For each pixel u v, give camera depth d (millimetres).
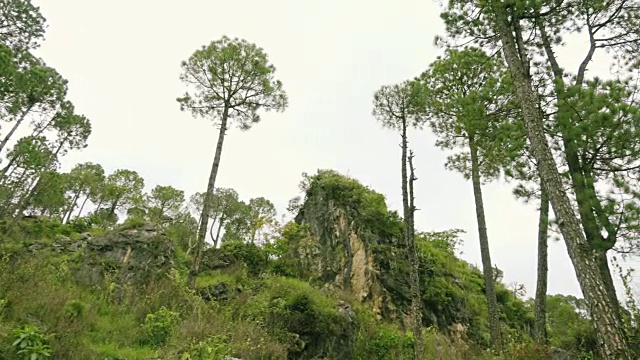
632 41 10008
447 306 19984
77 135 33812
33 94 26406
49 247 17266
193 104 20172
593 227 7855
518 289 29359
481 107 12227
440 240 27016
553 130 9023
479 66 15844
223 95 20188
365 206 23156
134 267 15195
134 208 37906
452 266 23234
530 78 9344
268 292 14961
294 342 12586
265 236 24609
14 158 26938
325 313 13891
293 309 13898
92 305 11078
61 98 28500
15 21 22812
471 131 12461
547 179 7969
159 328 10227
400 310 18719
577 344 12664
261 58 20016
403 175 13930
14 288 8969
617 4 9820
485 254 14742
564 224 7473
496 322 13578
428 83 16953
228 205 43125
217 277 18641
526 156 9945
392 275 19906
